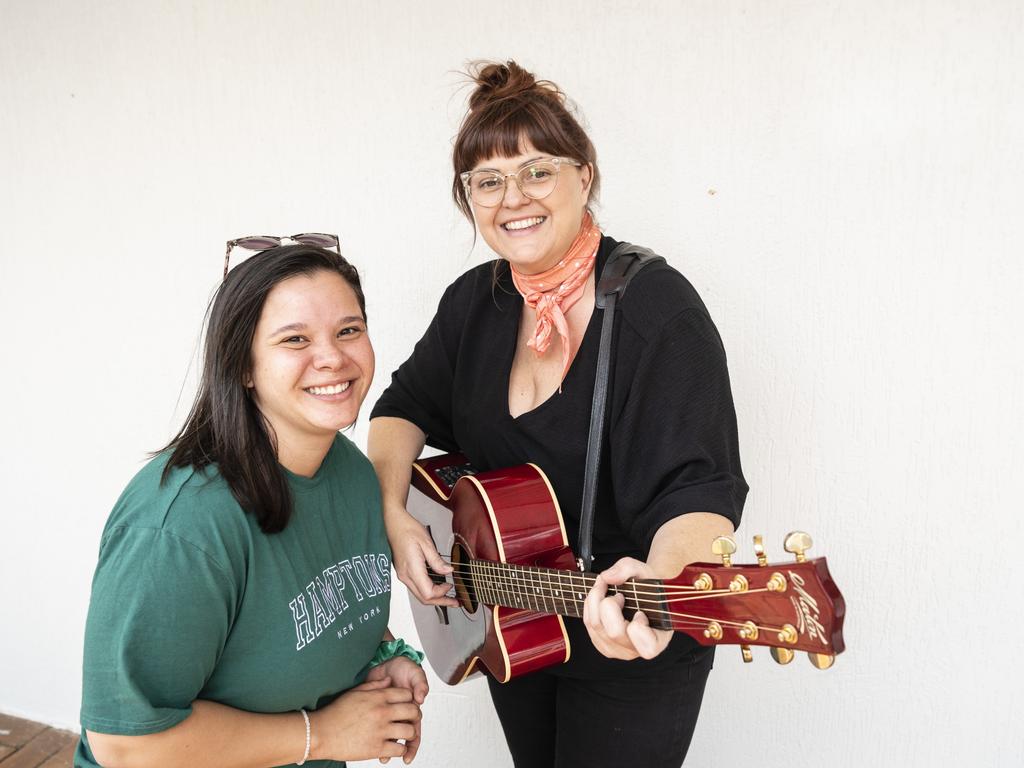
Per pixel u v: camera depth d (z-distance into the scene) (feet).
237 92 8.06
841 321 6.39
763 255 6.49
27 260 9.25
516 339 5.38
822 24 6.04
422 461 6.18
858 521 6.61
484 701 8.16
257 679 4.00
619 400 4.77
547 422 5.05
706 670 5.32
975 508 6.29
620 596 3.84
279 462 4.13
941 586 6.47
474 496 5.11
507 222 4.86
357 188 7.82
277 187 8.13
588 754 5.33
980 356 6.09
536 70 6.91
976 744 6.57
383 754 4.43
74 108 8.69
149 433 9.12
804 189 6.30
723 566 3.48
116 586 3.55
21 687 10.18
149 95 8.38
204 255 8.54
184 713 3.67
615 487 4.78
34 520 9.80
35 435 9.62
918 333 6.21
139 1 8.18
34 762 9.31
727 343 6.71
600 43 6.68
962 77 5.79
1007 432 6.12
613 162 6.79
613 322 4.80
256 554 3.86
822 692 6.94
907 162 6.02
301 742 4.12
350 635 4.37
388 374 8.11
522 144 4.64
